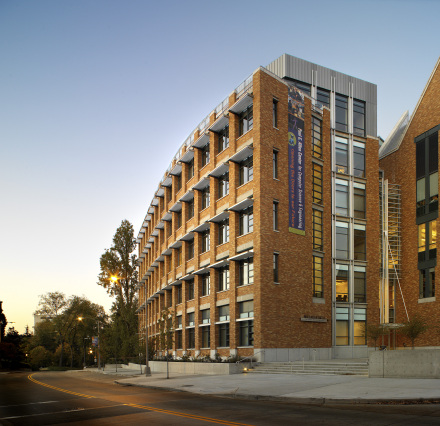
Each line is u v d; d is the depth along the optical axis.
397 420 12.37
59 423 14.26
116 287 72.75
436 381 19.20
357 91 46.34
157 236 67.25
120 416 15.16
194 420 13.66
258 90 36.31
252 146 36.25
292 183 37.72
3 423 14.66
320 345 37.59
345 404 15.95
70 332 100.62
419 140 43.81
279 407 16.08
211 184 43.22
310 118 40.31
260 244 34.50
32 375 57.28
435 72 42.59
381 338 43.19
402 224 45.03
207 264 44.22
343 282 42.03
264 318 33.81
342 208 43.38
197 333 44.38
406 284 43.72
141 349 48.84
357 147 45.41
